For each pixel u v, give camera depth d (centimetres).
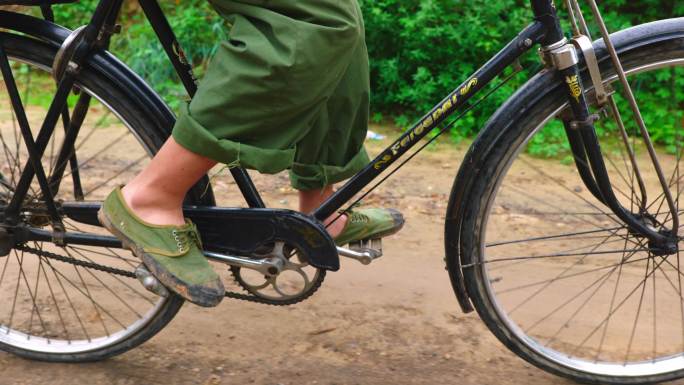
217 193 375
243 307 267
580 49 187
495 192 200
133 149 446
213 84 178
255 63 174
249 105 177
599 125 367
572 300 279
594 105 193
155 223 194
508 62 190
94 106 507
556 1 532
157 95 204
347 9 177
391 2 537
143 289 278
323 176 211
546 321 267
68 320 254
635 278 296
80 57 196
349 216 223
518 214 369
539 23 187
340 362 236
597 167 196
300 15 174
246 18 178
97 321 254
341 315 264
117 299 270
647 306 276
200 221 204
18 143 254
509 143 195
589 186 208
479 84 192
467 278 209
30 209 214
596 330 261
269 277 209
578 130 195
